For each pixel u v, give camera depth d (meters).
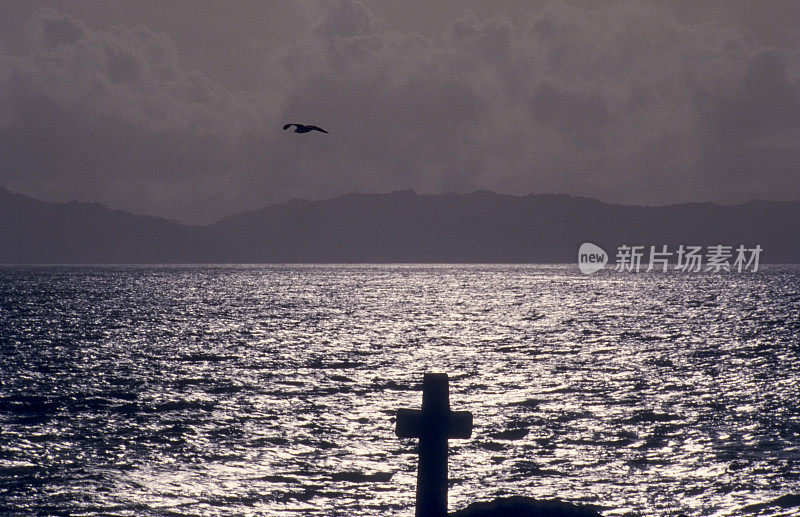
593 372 157.75
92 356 186.25
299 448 94.62
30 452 91.62
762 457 88.88
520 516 33.00
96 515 71.44
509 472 84.25
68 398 127.44
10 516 70.75
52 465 86.25
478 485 80.19
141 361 177.00
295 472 84.56
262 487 79.50
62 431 102.81
